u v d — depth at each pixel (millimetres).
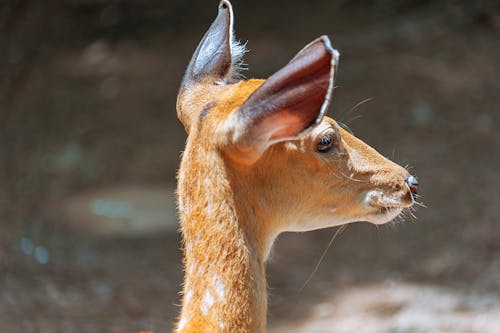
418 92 17828
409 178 5941
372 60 19594
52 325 9664
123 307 10469
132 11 24844
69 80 20766
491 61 19141
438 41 20266
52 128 17781
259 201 5418
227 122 5117
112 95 19844
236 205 5305
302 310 10797
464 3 21250
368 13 22609
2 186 14570
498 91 17750
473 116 16688
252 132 4922
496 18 20688
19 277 11070
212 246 5262
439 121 16531
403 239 12711
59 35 23016
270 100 4773
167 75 21000
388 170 5848
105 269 11820
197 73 5930
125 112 18875
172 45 23000
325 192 5648
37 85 20031
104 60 22141
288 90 4703
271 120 4812
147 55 22469
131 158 16484
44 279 11117
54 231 13109
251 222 5391
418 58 19516
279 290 11367
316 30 21969
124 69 21516
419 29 20938
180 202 5496
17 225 12969
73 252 12375
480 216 13078
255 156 5098
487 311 10492
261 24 22922
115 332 9570
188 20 24484
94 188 15117
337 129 5660
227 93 5562
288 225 5629
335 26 22062
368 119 16766
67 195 14719
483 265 11680
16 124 17562
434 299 10883
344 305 10859
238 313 5207
